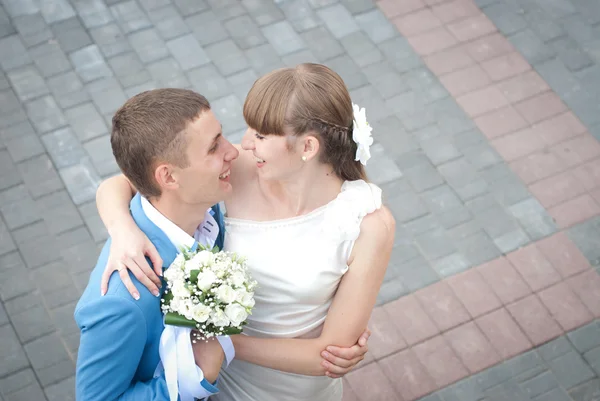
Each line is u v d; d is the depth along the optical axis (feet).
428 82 16.15
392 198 14.30
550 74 16.33
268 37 16.78
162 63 16.25
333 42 16.78
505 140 15.21
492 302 13.00
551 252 13.61
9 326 12.60
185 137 5.82
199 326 5.98
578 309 12.92
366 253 6.68
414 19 17.28
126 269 5.94
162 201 6.29
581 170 14.76
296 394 7.59
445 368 12.28
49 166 14.62
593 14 17.35
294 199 6.70
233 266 6.08
